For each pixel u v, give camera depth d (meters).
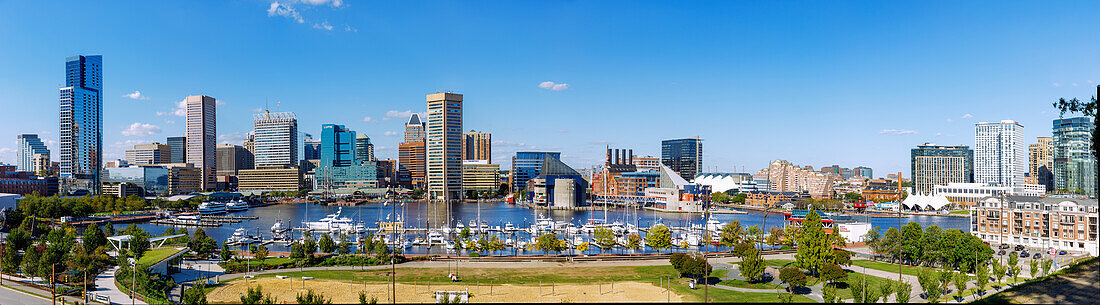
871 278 149.88
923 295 129.25
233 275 162.12
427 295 131.25
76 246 175.88
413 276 157.00
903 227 176.88
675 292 127.56
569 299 119.94
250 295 99.38
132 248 173.38
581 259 189.88
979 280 130.88
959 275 126.25
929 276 125.94
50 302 122.56
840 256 154.88
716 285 142.00
